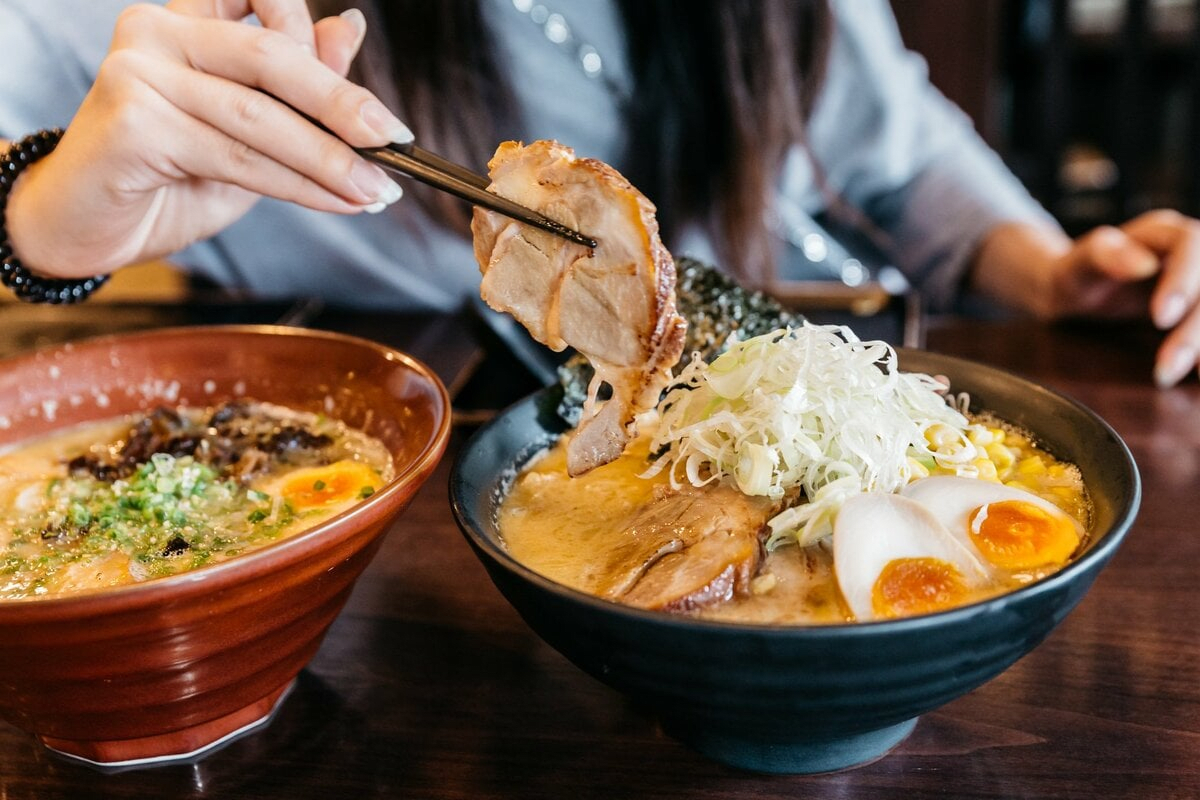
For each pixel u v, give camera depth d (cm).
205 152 50
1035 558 43
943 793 42
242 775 44
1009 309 102
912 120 113
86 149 52
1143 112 163
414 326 82
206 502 51
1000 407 51
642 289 43
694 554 43
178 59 51
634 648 38
